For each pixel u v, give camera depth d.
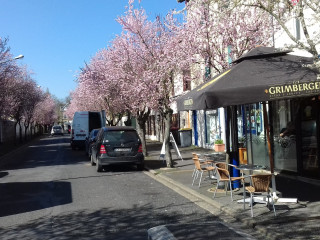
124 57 17.88
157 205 8.61
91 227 6.94
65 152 28.45
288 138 11.52
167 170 14.06
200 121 24.39
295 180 10.47
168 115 14.81
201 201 8.84
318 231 5.87
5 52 26.83
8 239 6.36
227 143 9.66
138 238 6.16
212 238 4.69
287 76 6.69
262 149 13.55
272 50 7.95
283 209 7.25
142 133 20.08
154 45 16.31
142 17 16.77
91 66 24.83
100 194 10.18
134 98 18.61
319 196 8.25
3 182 13.40
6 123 47.31
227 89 6.47
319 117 9.66
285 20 9.43
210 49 13.17
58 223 7.32
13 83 34.38
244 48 12.65
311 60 7.44
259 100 6.38
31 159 23.78
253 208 7.55
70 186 11.73
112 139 14.91
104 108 36.31
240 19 12.77
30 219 7.73
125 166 16.91
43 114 72.56
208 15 12.75
